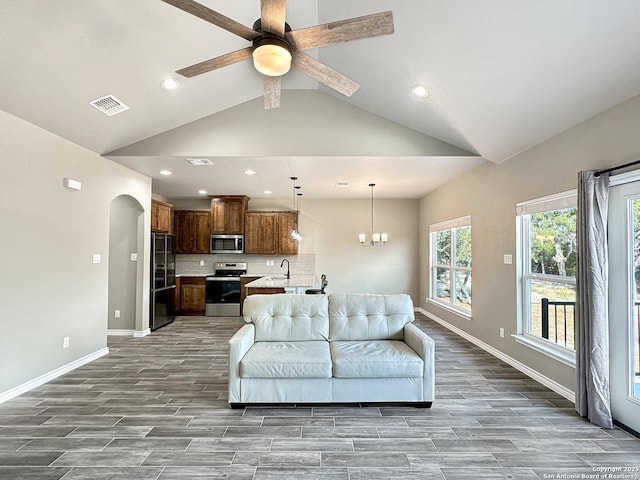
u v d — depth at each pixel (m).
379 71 3.38
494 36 2.47
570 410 2.80
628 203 2.48
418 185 6.08
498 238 4.18
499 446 2.29
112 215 5.41
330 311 3.45
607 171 2.53
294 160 4.37
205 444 2.30
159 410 2.79
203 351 4.49
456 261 5.77
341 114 4.21
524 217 3.79
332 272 7.67
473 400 2.98
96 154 4.14
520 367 3.71
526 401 2.96
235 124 4.20
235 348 2.79
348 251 7.68
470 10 2.36
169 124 4.08
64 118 3.34
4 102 2.90
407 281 7.69
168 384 3.35
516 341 3.79
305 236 7.68
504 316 4.05
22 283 3.13
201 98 3.81
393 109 3.93
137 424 2.56
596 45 2.22
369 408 2.83
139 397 3.04
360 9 2.82
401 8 2.61
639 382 2.45
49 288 3.44
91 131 3.67
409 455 2.19
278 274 7.65
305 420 2.63
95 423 2.57
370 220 7.70
